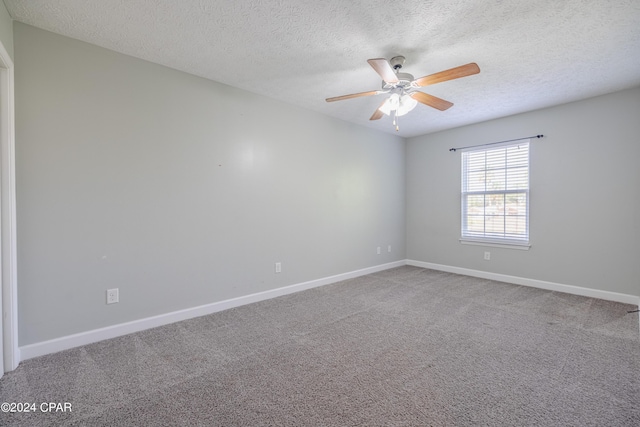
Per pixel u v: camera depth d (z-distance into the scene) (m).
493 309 3.07
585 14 1.92
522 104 3.60
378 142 4.80
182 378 1.87
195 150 2.83
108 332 2.40
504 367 1.99
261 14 1.93
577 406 1.60
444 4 1.83
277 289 3.51
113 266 2.41
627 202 3.22
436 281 4.19
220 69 2.71
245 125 3.19
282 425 1.48
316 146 3.90
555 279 3.72
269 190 3.41
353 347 2.27
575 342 2.34
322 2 1.82
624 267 3.25
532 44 2.29
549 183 3.73
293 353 2.18
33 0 1.80
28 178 2.06
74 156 2.23
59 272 2.19
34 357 2.09
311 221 3.86
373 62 1.94
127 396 1.70
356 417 1.53
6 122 1.89
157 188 2.62
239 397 1.69
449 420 1.50
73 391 1.74
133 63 2.48
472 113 3.93
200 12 1.92
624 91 3.20
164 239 2.67
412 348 2.25
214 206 2.97
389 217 5.03
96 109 2.31
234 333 2.52
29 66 2.05
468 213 4.55
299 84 3.04
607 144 3.32
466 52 2.41
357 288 3.85
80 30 2.12
